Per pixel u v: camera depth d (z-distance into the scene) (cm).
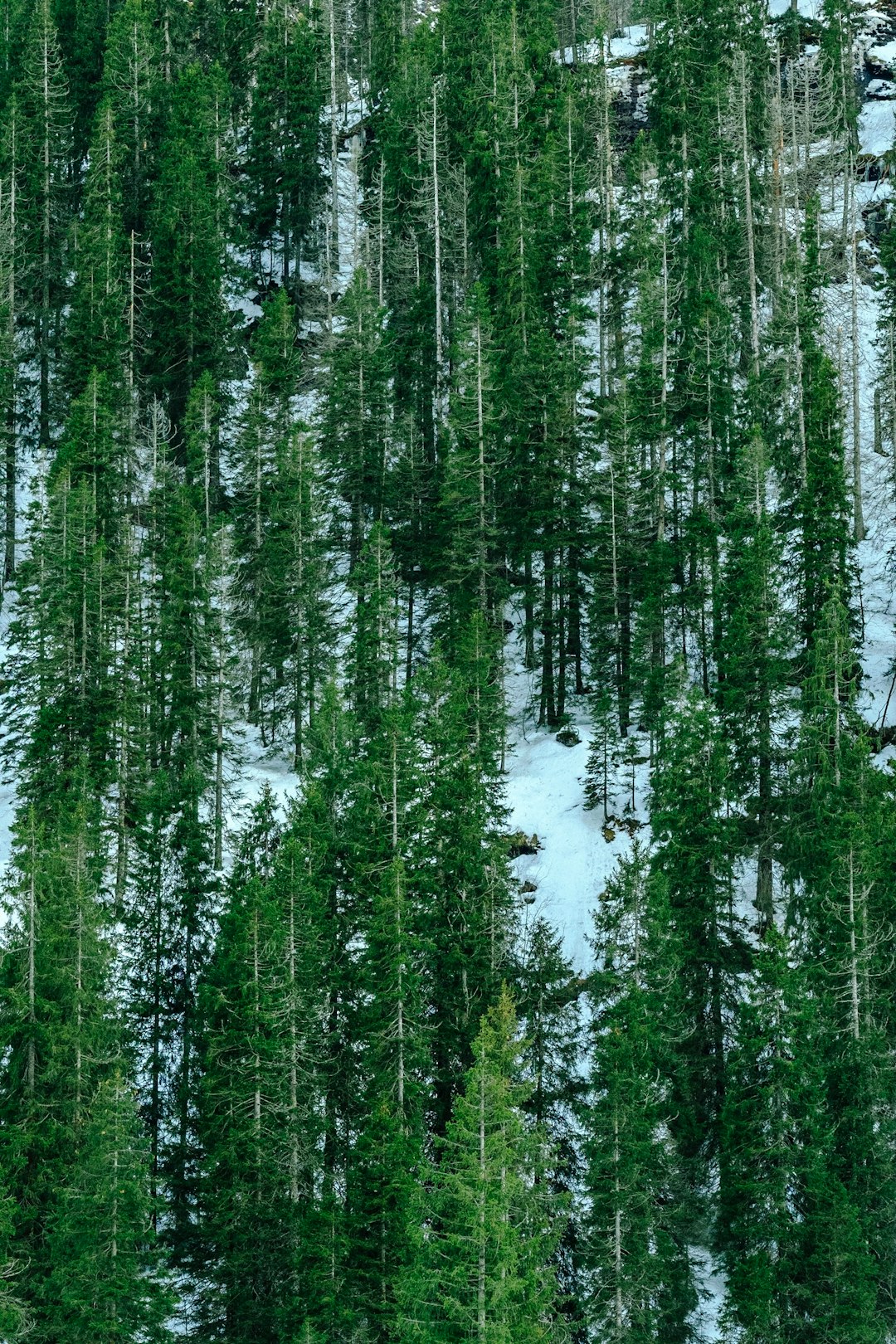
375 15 11512
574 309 6862
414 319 7594
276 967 3731
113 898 4831
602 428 6203
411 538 6525
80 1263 3109
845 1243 3334
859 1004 3744
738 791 4678
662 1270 3428
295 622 5897
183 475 7188
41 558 5709
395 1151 3419
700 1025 4050
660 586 5712
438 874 4128
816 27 10281
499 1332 2719
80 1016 3597
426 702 5097
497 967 3988
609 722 5353
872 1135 3572
